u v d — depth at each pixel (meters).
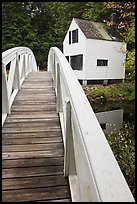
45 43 23.16
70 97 1.59
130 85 11.31
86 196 1.02
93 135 1.08
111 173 0.87
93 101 10.21
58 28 23.28
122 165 3.91
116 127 7.29
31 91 4.64
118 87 11.81
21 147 2.51
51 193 1.88
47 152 2.43
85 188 1.04
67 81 1.83
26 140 2.66
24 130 2.89
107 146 1.00
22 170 2.14
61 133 2.82
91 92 10.92
